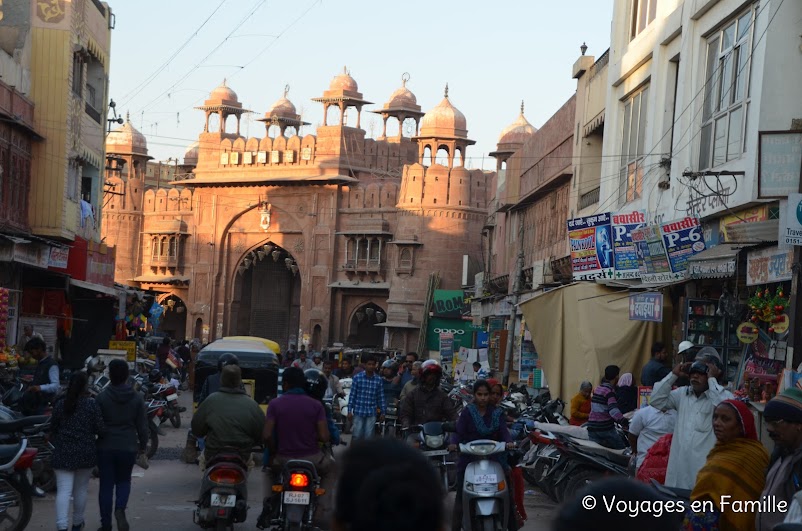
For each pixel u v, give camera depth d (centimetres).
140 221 5422
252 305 5312
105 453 718
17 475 733
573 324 1337
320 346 4906
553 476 916
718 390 627
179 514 849
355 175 4959
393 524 188
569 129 2256
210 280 5181
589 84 2019
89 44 2247
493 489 683
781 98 1078
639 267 1270
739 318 1151
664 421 727
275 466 683
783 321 977
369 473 196
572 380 1318
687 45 1329
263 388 1309
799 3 1075
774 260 981
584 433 963
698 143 1296
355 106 5116
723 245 1157
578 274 1405
